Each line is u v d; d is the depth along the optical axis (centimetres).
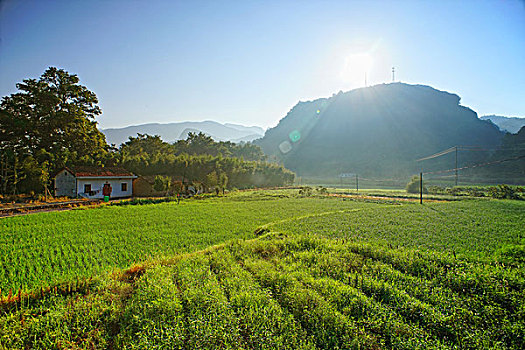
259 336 660
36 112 5016
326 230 1862
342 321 714
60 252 1387
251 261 1223
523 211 2617
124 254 1396
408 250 1324
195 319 725
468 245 1433
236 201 4162
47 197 4172
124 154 6047
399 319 730
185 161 6350
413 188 6103
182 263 1166
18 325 746
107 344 692
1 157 4341
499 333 679
